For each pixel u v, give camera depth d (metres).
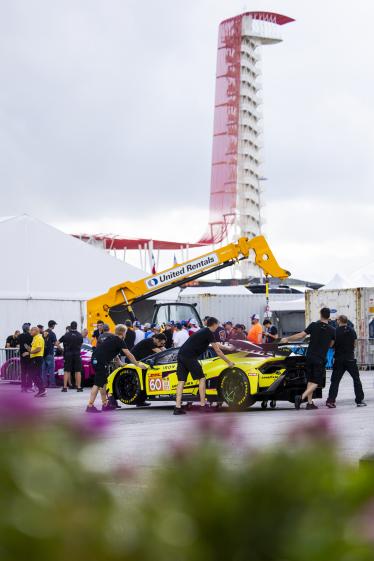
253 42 186.25
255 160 189.62
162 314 41.16
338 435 2.21
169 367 22.53
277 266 37.59
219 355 21.17
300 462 2.04
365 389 29.23
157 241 145.12
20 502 1.77
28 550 1.71
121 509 1.86
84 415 2.22
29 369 28.84
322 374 21.62
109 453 2.42
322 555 1.82
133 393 23.11
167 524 1.86
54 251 46.97
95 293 46.88
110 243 143.50
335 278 45.00
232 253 37.94
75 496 1.85
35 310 44.00
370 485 1.97
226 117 187.25
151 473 2.11
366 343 42.78
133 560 1.76
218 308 53.50
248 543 1.89
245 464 2.09
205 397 21.41
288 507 1.94
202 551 1.84
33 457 1.88
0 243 46.00
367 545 1.82
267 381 21.19
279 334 56.00
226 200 188.50
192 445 2.19
